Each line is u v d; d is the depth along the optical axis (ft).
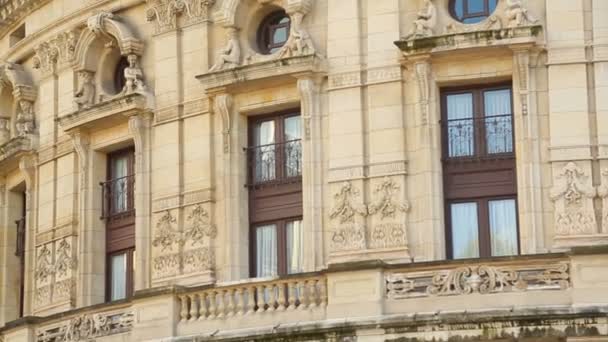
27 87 239.71
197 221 210.38
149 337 201.36
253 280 195.11
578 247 181.27
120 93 222.48
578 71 193.88
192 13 217.15
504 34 194.29
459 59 197.57
